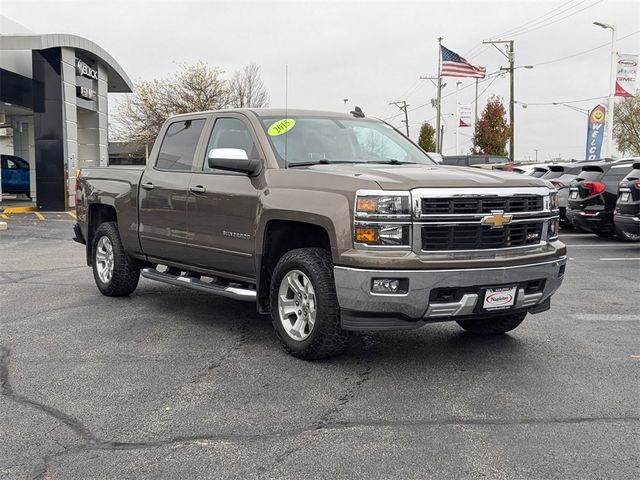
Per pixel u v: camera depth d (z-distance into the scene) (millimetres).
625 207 12281
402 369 5207
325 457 3648
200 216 6344
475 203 4922
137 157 51125
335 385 4820
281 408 4371
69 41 23891
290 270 5395
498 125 58219
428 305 4777
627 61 29969
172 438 3898
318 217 5031
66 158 24109
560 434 3967
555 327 6629
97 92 27312
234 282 6438
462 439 3889
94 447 3779
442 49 35312
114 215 8219
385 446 3791
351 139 6367
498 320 6027
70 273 9875
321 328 5117
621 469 3516
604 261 11422
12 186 28250
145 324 6629
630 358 5551
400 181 4852
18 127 30797
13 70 24344
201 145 6645
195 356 5527
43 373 5066
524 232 5195
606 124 31500
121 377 4980
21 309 7309
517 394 4660
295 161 5836
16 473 3463
